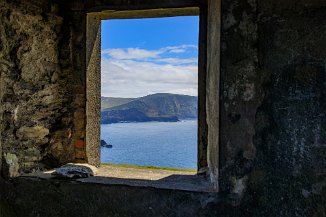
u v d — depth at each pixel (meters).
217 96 1.96
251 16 1.85
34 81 2.46
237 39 1.86
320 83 1.78
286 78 1.81
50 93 2.61
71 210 2.18
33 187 2.24
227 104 1.88
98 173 2.49
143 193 2.06
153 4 2.54
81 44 2.68
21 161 2.37
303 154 1.80
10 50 2.26
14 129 2.32
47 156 2.61
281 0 1.81
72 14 2.69
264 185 1.85
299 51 1.80
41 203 2.23
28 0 2.36
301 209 1.80
